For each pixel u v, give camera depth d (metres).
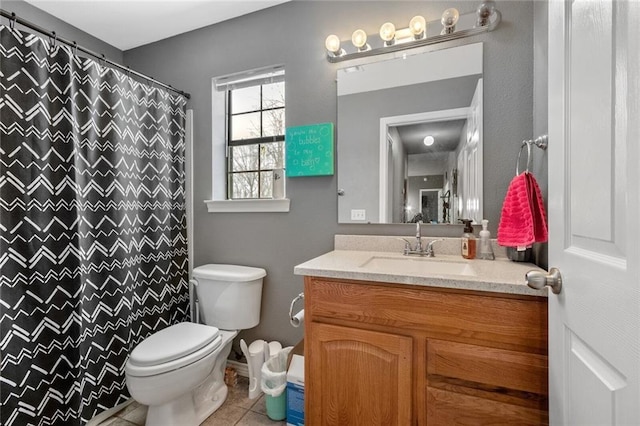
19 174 1.21
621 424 0.48
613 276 0.51
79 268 1.39
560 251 0.72
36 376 1.25
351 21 1.62
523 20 1.33
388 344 1.02
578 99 0.64
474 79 1.41
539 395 0.86
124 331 1.61
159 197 1.83
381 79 1.57
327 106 1.67
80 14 1.79
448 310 0.96
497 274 1.01
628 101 0.47
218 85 1.96
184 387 1.31
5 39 1.17
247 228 1.87
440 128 1.47
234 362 1.90
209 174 1.98
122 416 1.54
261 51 1.82
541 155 1.18
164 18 1.86
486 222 1.32
